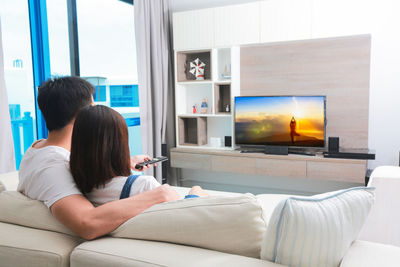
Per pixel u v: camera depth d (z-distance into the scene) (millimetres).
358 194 987
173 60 4590
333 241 884
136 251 967
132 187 1175
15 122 3254
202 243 997
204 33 4055
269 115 3865
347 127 3715
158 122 4242
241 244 981
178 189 2361
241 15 3840
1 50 2537
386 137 3590
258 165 3834
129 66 4344
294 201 877
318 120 3650
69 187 1106
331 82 3721
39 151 1217
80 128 1130
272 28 3705
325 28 3486
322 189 3916
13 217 1213
